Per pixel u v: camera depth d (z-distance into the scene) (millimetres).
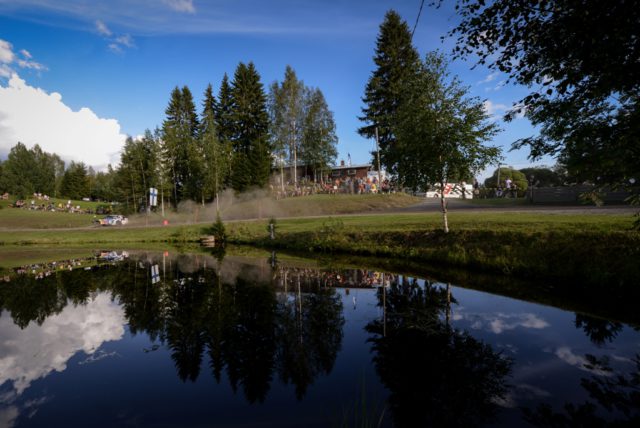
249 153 46750
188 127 57406
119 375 5188
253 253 19859
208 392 4629
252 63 52312
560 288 9109
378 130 39594
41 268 15719
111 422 3891
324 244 18875
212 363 5547
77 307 9016
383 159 15195
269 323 7395
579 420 3678
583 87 4191
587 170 4730
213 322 7559
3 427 3861
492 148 12805
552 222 12586
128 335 6895
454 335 6285
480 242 12555
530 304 7918
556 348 5578
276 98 50500
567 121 4449
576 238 10094
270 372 5188
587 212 15195
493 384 4547
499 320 6965
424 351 5672
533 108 4652
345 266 13891
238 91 51844
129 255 20453
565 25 3969
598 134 4301
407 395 4379
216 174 37062
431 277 11102
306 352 5844
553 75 4258
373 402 4234
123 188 56031
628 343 5672
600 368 4867
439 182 14070
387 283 10672
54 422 3959
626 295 7887
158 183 47875
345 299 9133
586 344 5688
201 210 46562
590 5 3707
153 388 4773
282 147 50062
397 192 37875
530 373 4809
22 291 11023
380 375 4930
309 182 52250
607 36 3773
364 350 5820
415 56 35250
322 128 50000
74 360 5773
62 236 32188
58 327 7457
